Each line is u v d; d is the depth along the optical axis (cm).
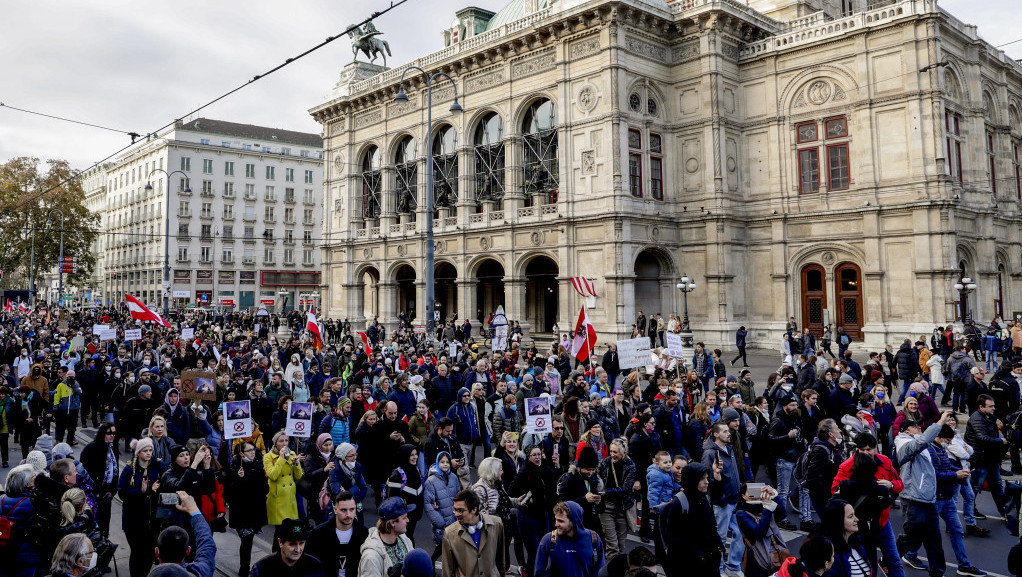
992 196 4078
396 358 2302
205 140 9788
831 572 710
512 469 1052
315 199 10500
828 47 3872
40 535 785
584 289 3206
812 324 3966
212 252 9500
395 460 1188
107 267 11200
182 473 934
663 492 964
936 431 961
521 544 959
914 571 1023
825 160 3894
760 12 4588
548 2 4619
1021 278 4272
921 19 3528
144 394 1428
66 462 837
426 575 610
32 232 7975
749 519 800
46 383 1828
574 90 4084
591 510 958
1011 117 4522
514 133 4422
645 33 4062
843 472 909
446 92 4841
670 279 4175
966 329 3083
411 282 5309
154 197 9650
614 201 3844
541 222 4206
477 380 1775
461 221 4697
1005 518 1166
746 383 1655
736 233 4094
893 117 3647
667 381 1608
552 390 1938
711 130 4016
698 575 756
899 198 3612
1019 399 1652
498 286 5288
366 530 812
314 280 9969
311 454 1095
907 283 3588
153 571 583
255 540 1183
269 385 1694
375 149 5503
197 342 2853
